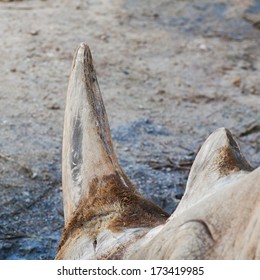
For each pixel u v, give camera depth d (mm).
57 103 8711
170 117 8773
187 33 11195
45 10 11305
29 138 7871
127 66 9938
